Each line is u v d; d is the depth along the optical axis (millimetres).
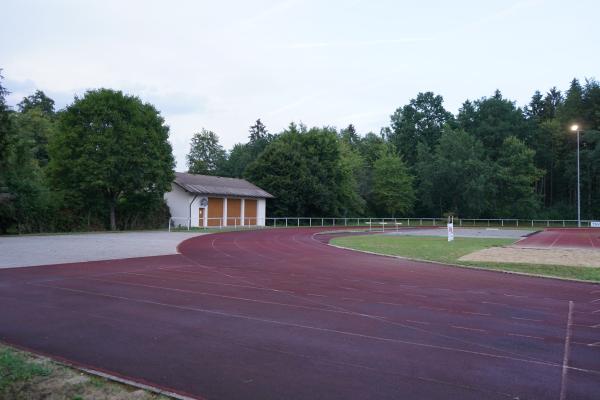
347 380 5773
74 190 37062
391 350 7078
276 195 57969
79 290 11781
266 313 9484
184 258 19406
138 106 39562
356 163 76938
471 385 5668
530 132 80562
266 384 5598
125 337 7582
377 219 67812
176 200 46844
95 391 5145
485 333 8148
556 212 75625
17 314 9141
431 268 16891
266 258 19875
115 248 22984
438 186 74250
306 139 65688
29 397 4949
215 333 7898
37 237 29828
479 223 72125
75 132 36312
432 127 90312
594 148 73562
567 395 5387
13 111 17938
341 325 8586
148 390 5238
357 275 15055
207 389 5418
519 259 19172
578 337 7961
